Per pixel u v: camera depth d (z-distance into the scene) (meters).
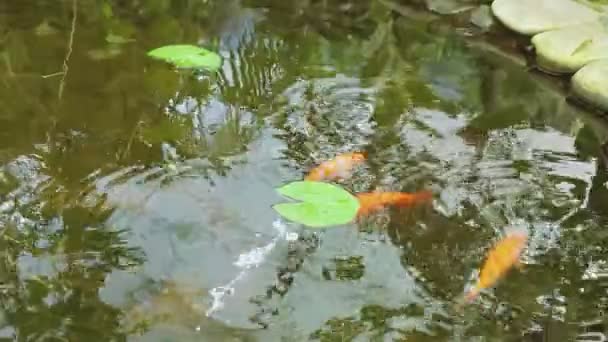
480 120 2.31
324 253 1.73
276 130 2.20
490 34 2.88
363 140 2.17
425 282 1.65
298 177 1.99
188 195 1.89
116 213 1.82
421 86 2.51
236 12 3.05
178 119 2.23
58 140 2.09
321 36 2.87
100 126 2.17
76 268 1.65
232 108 2.32
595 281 1.67
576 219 1.87
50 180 1.92
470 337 1.51
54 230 1.75
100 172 1.96
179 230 1.77
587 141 2.22
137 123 2.20
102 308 1.54
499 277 1.68
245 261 1.69
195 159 2.04
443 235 1.79
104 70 2.49
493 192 1.96
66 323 1.50
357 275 1.67
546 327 1.54
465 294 1.62
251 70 2.57
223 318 1.54
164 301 1.57
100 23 2.85
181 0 3.12
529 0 2.93
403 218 1.85
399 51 2.77
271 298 1.60
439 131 2.24
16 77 2.41
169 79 2.46
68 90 2.35
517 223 1.85
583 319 1.56
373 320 1.54
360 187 1.96
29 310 1.53
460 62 2.70
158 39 2.76
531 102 2.43
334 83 2.50
